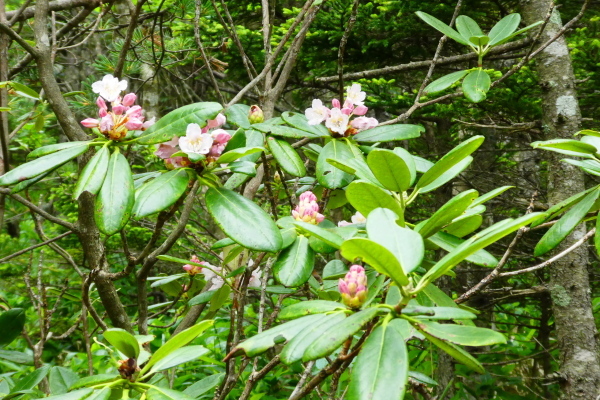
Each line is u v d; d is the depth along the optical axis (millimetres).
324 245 1108
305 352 797
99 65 2090
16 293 3840
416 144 3322
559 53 1987
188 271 1565
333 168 1250
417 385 1203
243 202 1088
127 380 927
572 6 2500
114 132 1096
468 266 2934
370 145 1450
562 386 1853
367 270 1183
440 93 2389
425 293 1085
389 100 2492
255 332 2369
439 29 1516
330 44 2656
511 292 1999
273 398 2064
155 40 2092
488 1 2520
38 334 3334
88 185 1042
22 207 3955
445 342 820
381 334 809
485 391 2590
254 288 1448
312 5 1502
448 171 1094
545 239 1188
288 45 2646
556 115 1957
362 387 776
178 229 1168
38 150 1080
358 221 1387
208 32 2566
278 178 1581
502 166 3289
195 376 2184
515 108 2320
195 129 1078
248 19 3047
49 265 3746
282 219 1178
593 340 1828
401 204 1057
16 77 2141
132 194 1053
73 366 2529
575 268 1860
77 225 1307
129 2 1356
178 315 1630
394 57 2793
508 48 2131
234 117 1339
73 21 1744
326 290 1279
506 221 817
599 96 2352
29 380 1242
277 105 3840
